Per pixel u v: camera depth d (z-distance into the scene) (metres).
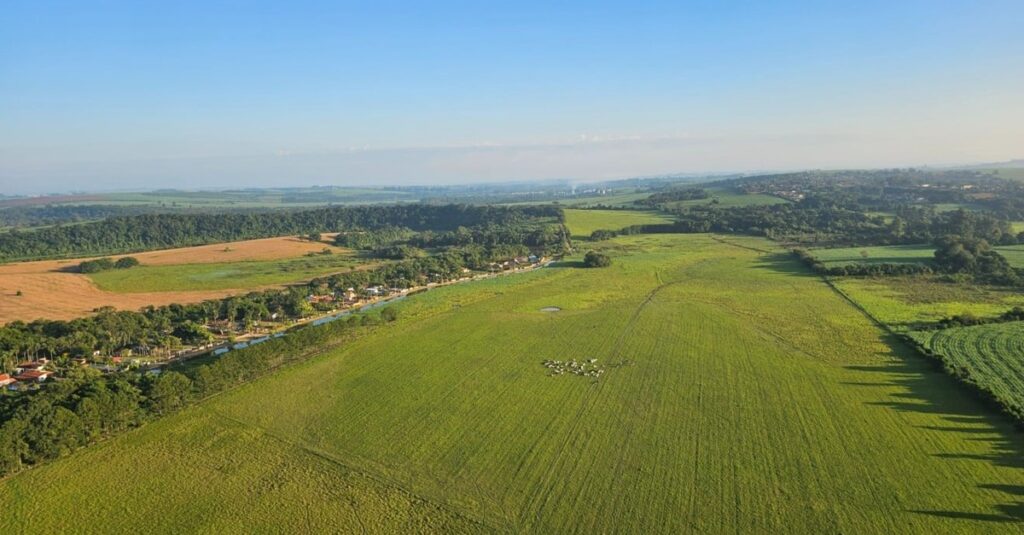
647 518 49.16
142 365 95.12
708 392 77.31
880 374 82.00
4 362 88.69
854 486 53.19
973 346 91.00
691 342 100.94
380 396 78.88
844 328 106.69
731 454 60.03
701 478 55.38
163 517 51.03
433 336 108.69
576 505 51.47
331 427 69.25
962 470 55.25
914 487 52.69
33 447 60.12
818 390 76.81
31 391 73.94
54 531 49.16
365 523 49.75
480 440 65.12
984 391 70.19
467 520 49.84
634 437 64.56
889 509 49.47
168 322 114.25
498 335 108.88
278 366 91.56
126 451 63.44
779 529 47.22
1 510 52.19
